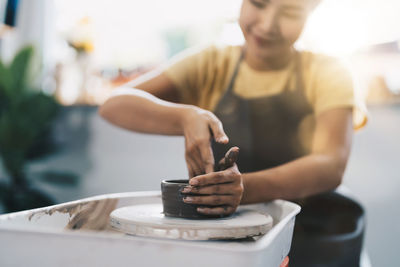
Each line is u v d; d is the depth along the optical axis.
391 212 1.91
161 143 2.59
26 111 2.44
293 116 1.01
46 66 3.00
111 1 2.68
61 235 0.30
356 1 1.91
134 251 0.29
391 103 1.89
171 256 0.29
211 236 0.39
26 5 2.96
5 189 2.38
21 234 0.31
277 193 0.68
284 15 0.88
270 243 0.30
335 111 0.92
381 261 1.91
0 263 0.32
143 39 2.64
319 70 0.99
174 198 0.46
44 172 2.76
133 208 0.52
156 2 2.61
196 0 2.52
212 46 1.14
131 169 2.67
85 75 2.62
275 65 1.02
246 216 0.49
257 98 1.03
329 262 0.85
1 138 2.40
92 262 0.30
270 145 1.00
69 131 2.81
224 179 0.45
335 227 0.86
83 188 2.76
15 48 2.97
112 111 0.84
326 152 0.85
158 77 1.07
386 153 1.92
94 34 2.68
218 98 1.10
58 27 2.99
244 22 0.92
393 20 1.89
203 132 0.60
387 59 1.93
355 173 1.97
